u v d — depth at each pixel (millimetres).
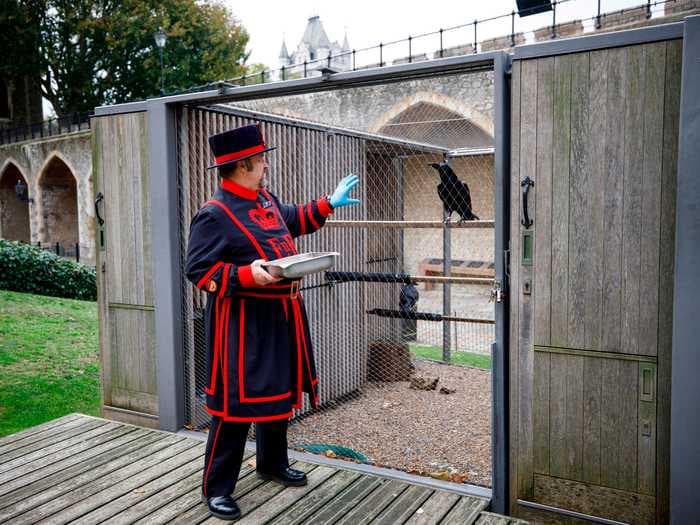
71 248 24766
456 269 12664
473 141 11664
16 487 3281
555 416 2973
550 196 2906
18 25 26906
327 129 5781
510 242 3031
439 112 11734
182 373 4254
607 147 2779
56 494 3199
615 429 2852
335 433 5250
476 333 9297
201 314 4500
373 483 3322
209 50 28781
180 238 4227
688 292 2584
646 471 2799
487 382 6812
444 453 4750
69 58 27438
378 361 6793
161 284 4184
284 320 2910
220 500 2963
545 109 2885
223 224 2816
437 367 7496
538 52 2871
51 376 6430
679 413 2627
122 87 28406
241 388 2809
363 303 6453
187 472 3471
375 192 6840
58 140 22375
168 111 4098
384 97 12266
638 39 2682
